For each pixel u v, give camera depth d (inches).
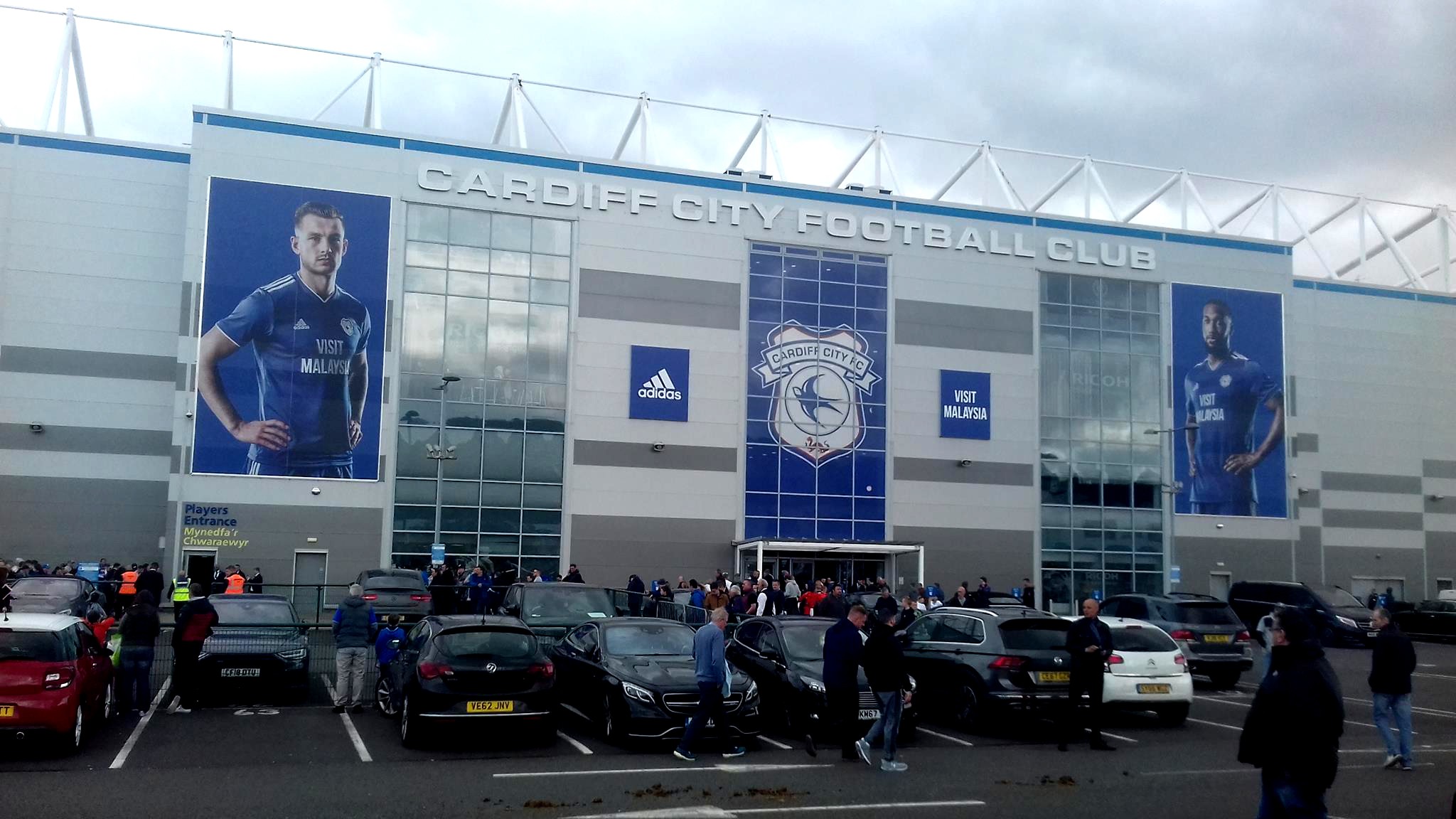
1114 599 831.1
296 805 362.3
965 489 1503.4
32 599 739.4
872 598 979.3
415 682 485.7
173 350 1334.9
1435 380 1905.8
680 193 1443.2
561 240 1391.5
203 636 590.6
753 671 581.9
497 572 1300.4
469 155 1368.1
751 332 1446.9
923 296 1524.4
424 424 1311.5
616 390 1385.3
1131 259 1625.2
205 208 1251.8
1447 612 1321.4
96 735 511.2
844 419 1467.8
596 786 406.0
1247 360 1662.2
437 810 358.6
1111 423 1585.9
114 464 1304.1
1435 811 374.6
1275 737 244.2
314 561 1251.8
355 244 1305.4
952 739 548.4
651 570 1369.3
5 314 1286.9
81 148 1331.2
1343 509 1807.3
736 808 366.3
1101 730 576.4
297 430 1259.2
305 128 1300.4
